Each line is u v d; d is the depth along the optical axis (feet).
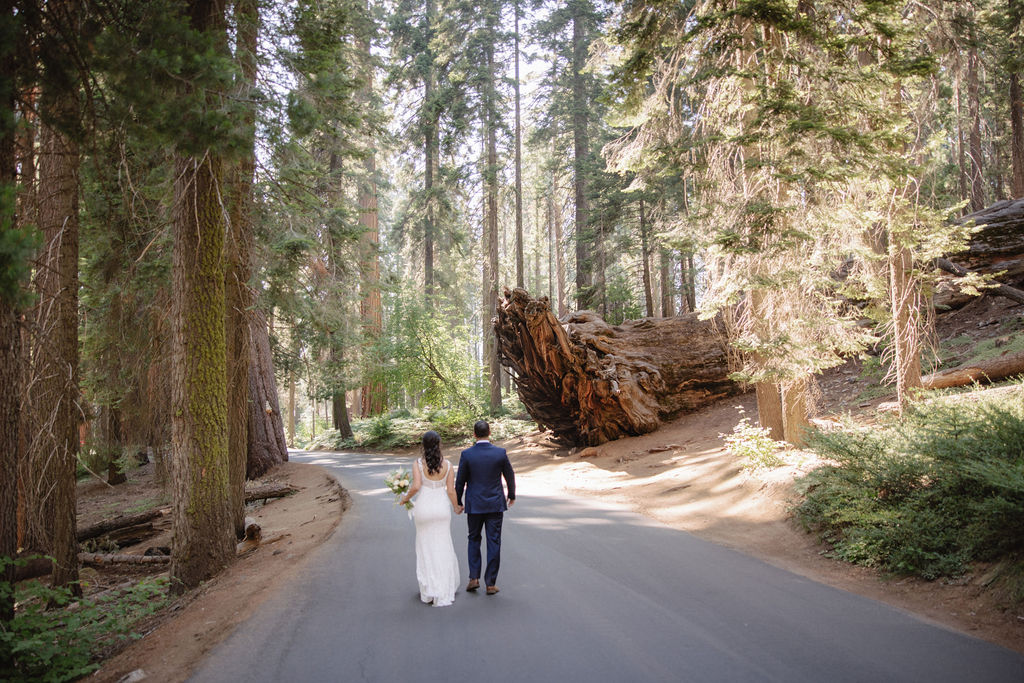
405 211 126.52
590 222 100.42
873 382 58.08
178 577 27.40
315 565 25.75
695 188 41.57
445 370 108.68
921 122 43.83
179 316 28.27
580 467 58.85
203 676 15.17
